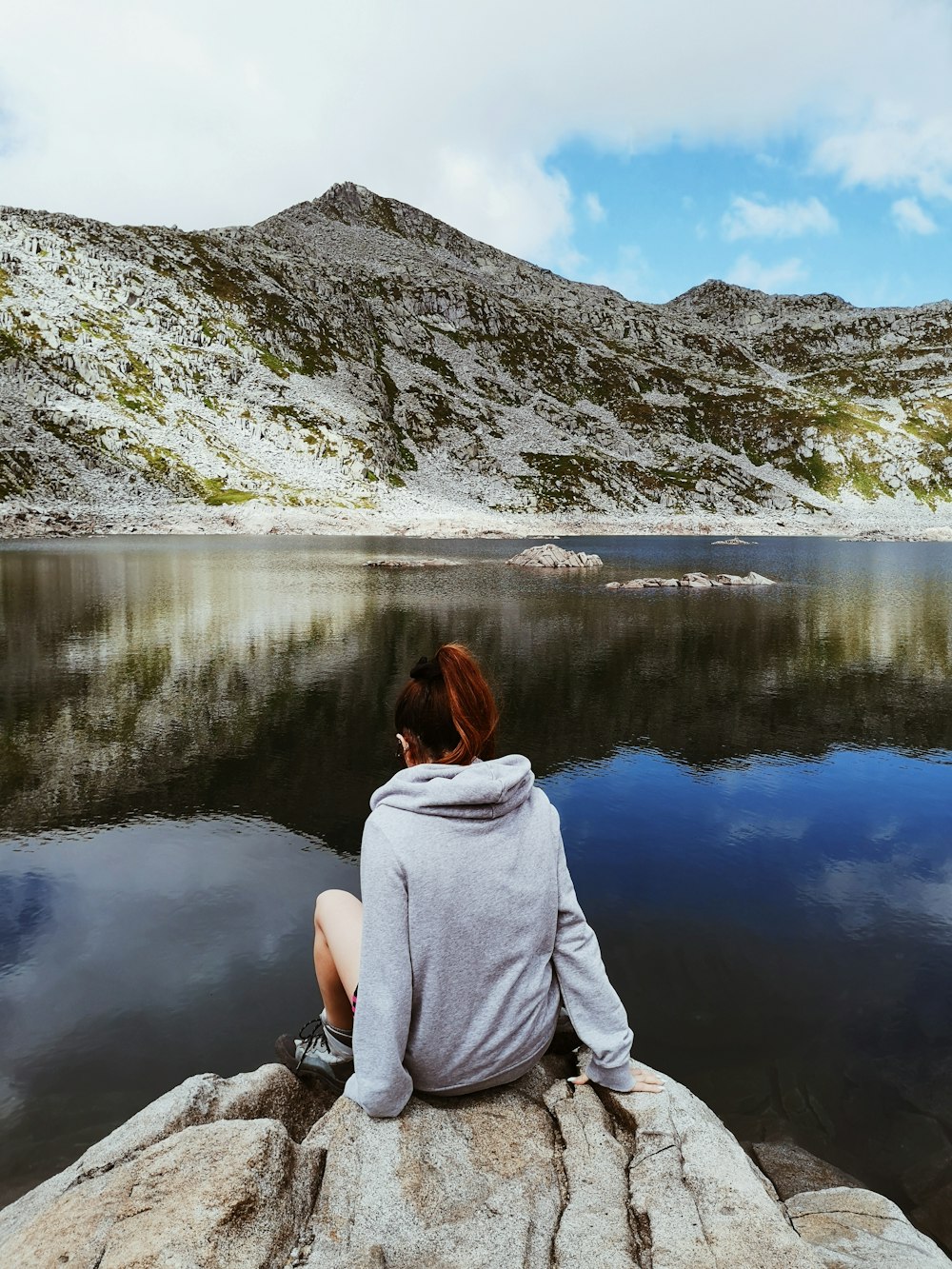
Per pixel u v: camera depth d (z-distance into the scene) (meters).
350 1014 3.36
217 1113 3.31
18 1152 3.83
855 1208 3.23
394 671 16.73
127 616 25.56
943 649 21.02
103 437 121.19
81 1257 2.33
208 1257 2.33
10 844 8.03
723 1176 2.87
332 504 125.12
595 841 8.28
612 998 3.22
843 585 42.12
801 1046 4.76
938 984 5.50
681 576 48.53
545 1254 2.55
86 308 144.75
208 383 145.88
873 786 10.08
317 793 9.50
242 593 33.12
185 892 6.92
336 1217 2.64
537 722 13.36
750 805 9.39
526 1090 3.33
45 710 13.31
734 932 6.27
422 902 2.76
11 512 95.75
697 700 14.98
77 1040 4.78
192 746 11.31
